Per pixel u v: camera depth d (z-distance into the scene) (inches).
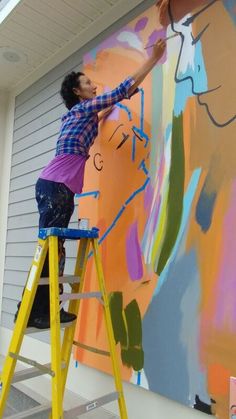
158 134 93.9
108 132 107.8
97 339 101.5
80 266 90.0
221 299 75.6
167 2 96.2
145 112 98.0
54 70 142.0
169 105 92.2
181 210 86.0
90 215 109.6
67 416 70.9
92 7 119.0
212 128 82.4
